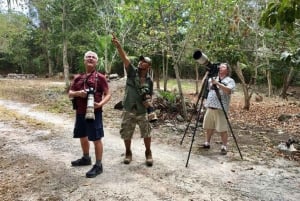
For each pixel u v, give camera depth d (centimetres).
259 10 1238
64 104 1202
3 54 3188
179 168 511
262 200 406
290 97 1798
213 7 905
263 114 1156
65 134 734
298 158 575
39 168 508
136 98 506
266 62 1429
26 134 733
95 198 405
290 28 500
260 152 610
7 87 1912
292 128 882
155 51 1187
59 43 1864
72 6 1684
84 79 477
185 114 888
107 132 753
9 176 480
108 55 2064
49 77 3028
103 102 469
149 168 508
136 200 400
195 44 1081
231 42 1176
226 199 407
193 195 416
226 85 580
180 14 927
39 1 1702
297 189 441
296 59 695
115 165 520
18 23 2367
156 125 820
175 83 2391
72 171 493
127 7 898
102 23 1914
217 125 589
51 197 409
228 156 580
